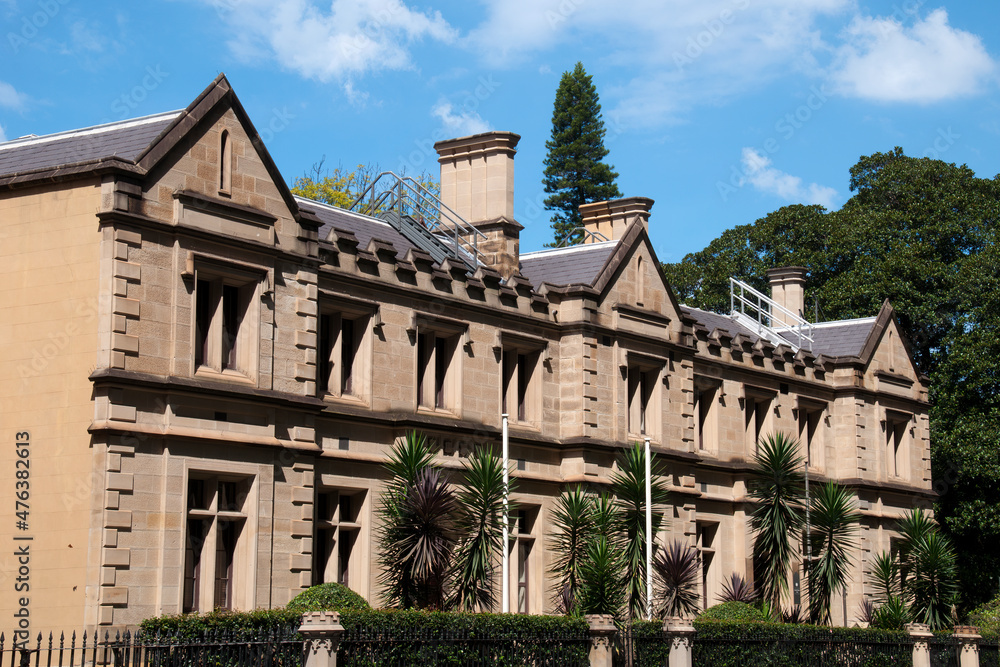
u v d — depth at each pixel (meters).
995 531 54.47
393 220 38.16
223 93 26.72
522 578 34.38
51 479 24.45
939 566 42.56
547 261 39.16
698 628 28.19
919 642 35.41
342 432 29.59
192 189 25.94
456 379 32.69
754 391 43.50
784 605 41.81
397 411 31.05
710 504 41.12
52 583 24.00
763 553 39.09
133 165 24.84
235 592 25.97
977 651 36.78
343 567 30.08
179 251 25.50
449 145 39.53
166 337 25.16
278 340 27.41
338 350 30.06
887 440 48.66
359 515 30.08
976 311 57.28
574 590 31.69
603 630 25.78
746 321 52.19
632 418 37.06
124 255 24.56
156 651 19.44
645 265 38.16
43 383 24.89
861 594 45.41
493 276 34.03
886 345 49.44
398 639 21.48
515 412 34.59
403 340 31.44
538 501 34.44
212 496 25.80
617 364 36.38
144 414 24.56
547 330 35.41
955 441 55.22
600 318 36.09
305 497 27.47
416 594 27.41
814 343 49.91
